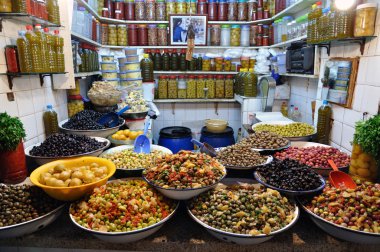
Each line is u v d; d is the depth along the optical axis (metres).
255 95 3.48
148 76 3.51
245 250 1.16
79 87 2.83
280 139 2.06
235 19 3.81
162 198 1.32
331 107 2.22
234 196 1.28
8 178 1.51
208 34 3.88
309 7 2.91
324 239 1.18
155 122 4.27
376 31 1.71
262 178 1.46
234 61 4.07
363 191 1.29
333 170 1.58
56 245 1.19
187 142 3.47
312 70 2.49
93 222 1.13
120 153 1.83
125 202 1.23
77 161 1.56
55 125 2.22
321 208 1.24
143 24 3.80
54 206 1.26
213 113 4.27
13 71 1.70
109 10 3.59
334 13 1.86
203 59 3.92
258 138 2.07
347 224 1.12
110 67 3.05
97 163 1.54
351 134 1.98
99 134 2.17
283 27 3.27
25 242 1.19
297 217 1.20
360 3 1.82
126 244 1.18
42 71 1.78
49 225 1.27
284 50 3.48
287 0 3.20
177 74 4.05
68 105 2.68
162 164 1.41
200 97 4.02
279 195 1.29
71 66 2.27
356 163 1.56
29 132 1.98
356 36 1.76
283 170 1.47
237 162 1.65
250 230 1.11
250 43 3.83
